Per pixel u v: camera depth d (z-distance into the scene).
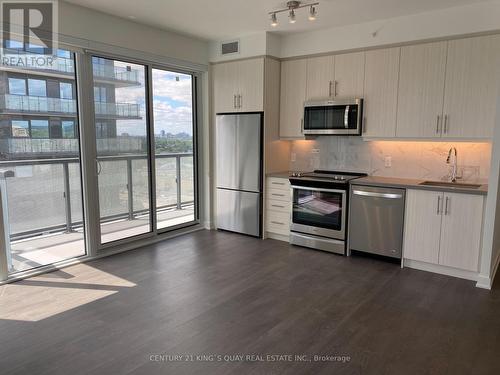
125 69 4.39
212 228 5.68
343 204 4.35
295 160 5.47
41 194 3.86
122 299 3.23
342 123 4.52
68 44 3.73
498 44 3.54
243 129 5.09
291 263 4.17
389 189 4.04
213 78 5.37
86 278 3.69
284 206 4.94
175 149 5.20
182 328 2.76
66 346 2.52
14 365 2.32
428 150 4.34
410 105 4.10
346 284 3.59
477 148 4.04
